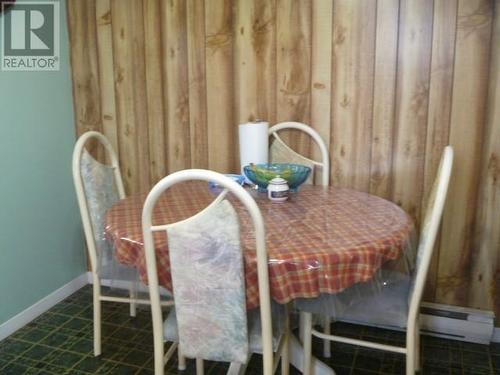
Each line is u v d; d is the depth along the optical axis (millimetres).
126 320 2365
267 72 2238
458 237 2098
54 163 2500
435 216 1401
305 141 2256
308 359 1740
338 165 2221
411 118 2064
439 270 2150
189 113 2414
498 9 1865
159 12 2352
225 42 2273
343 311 1509
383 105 2094
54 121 2480
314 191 2002
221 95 2340
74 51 2549
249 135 2041
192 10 2295
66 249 2625
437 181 1513
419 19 1971
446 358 2012
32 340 2182
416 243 1827
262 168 1922
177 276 1258
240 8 2215
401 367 1959
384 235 1387
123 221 1546
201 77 2352
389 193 2164
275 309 1457
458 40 1937
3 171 2174
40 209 2418
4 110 2158
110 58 2496
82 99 2600
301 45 2158
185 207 1712
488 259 2078
